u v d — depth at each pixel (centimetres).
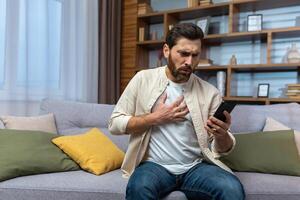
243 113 208
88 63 290
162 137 143
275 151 176
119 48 327
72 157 177
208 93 151
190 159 144
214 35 297
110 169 175
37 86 238
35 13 235
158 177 131
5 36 215
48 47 246
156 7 355
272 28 299
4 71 215
